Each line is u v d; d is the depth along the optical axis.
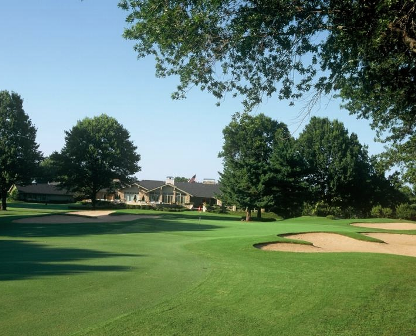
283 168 54.88
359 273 11.30
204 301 7.86
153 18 9.59
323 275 10.92
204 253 15.49
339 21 10.29
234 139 65.81
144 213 48.94
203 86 11.05
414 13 9.02
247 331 6.25
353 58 10.84
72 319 6.50
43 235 22.73
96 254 14.30
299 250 17.62
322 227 31.45
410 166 31.55
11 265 11.29
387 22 8.74
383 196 66.38
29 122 61.69
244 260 13.84
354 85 12.35
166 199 81.31
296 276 10.74
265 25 10.20
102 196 93.00
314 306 7.76
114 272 10.66
